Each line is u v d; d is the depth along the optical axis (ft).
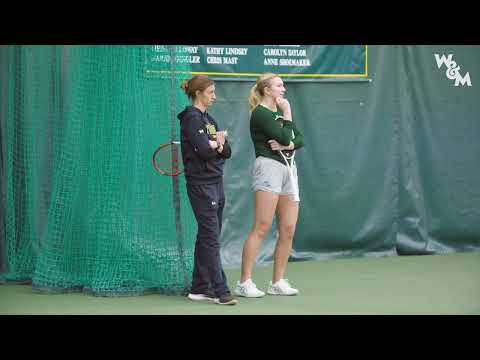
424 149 110.73
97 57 78.23
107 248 77.77
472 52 112.88
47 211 85.30
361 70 106.22
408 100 109.50
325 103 104.47
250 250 76.38
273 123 73.92
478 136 113.70
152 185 78.07
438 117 111.24
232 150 99.14
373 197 107.55
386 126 107.96
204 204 71.61
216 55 97.45
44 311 69.46
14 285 83.56
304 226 104.06
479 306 72.23
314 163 104.17
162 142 78.28
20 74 85.15
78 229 79.97
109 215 77.82
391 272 94.02
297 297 76.95
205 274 74.69
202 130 71.20
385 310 70.08
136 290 77.20
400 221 109.60
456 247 113.09
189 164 71.87
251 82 99.81
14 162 85.20
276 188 75.20
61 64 84.48
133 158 77.66
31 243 84.79
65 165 80.07
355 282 86.63
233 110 98.99
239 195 99.71
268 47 100.37
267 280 88.84
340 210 105.70
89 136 79.05
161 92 78.13
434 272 94.07
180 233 78.59
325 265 99.91
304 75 102.83
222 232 98.89
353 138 106.22
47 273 79.20
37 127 85.25
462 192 112.98
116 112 77.56
